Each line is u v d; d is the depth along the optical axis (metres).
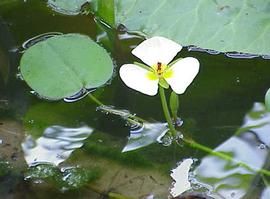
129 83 0.52
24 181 0.52
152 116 0.55
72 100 0.55
